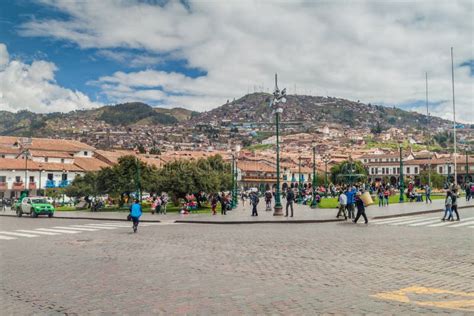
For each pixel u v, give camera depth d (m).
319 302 8.33
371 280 10.25
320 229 22.88
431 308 7.82
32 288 10.12
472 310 7.68
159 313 7.86
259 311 7.82
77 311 8.16
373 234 20.02
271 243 17.41
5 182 85.19
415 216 30.83
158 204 40.84
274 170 132.50
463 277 10.53
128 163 53.88
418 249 15.12
